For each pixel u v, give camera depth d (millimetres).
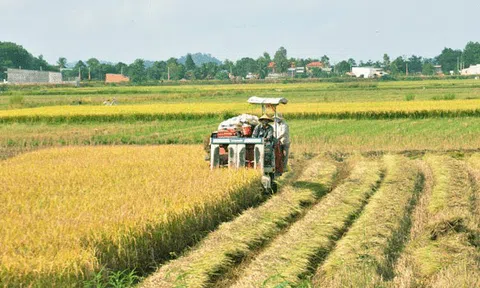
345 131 51500
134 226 16547
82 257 14211
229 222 20172
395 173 30656
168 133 54250
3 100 119125
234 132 26750
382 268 16000
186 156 31328
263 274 15406
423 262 16516
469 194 25047
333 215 21312
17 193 20906
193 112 65312
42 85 195125
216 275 15945
